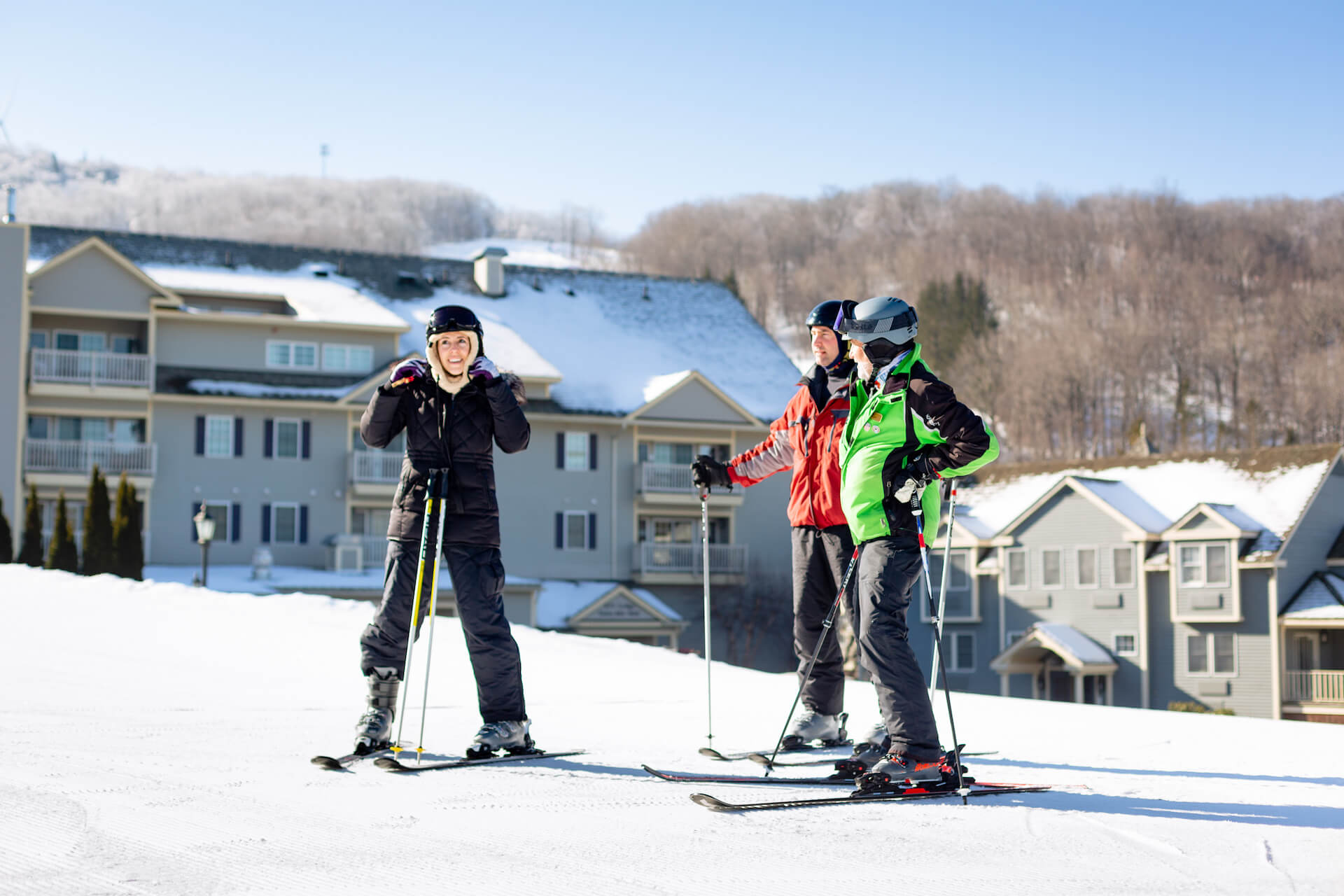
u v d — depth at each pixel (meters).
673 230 161.00
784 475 42.44
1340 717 31.78
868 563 4.61
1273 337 102.06
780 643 41.28
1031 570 37.19
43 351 34.28
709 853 3.39
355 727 5.88
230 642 10.32
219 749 5.22
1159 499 36.59
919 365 4.63
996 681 37.81
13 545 29.92
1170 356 103.50
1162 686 34.78
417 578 5.11
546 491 39.66
